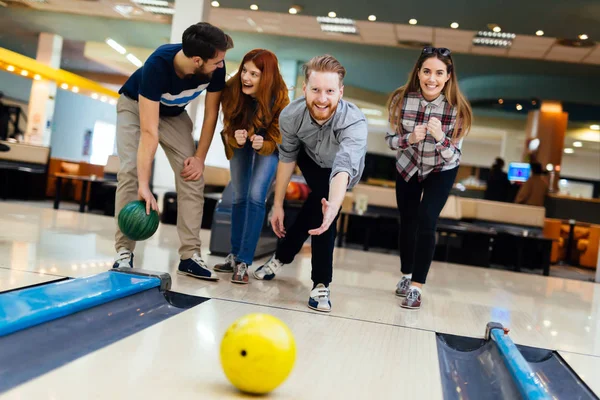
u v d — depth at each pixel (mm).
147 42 10406
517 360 1446
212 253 3723
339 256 4953
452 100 2650
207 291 2324
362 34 8836
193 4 6973
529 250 7195
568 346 2129
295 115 2350
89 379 1155
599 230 8352
